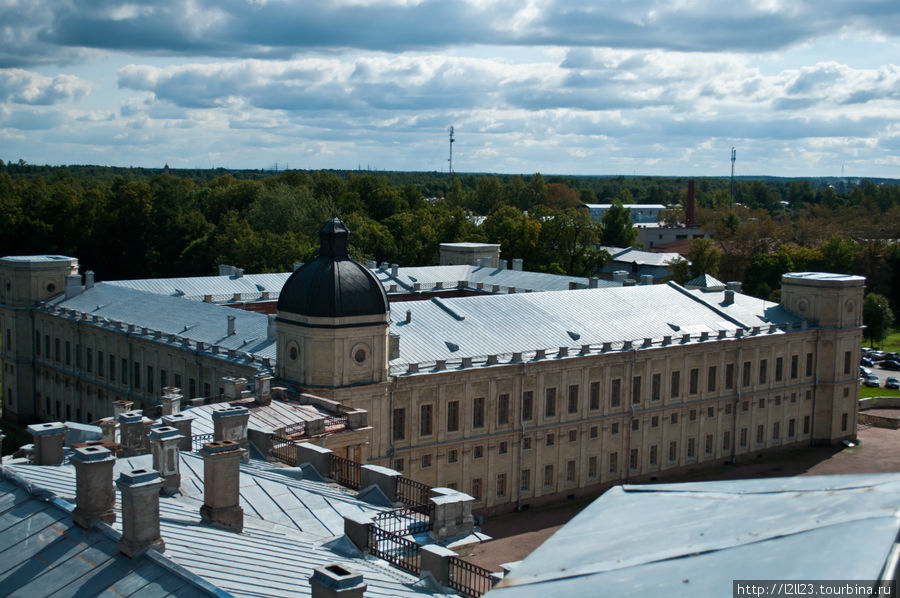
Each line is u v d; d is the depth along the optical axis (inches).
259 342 3681.1
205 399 2723.9
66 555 1130.0
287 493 1667.1
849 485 588.4
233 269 5388.8
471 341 3804.1
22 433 4872.0
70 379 4793.3
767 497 605.3
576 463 3988.7
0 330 5290.4
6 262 5123.0
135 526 1104.8
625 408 4119.1
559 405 3902.6
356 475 1831.9
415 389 3442.4
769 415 4741.6
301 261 7086.6
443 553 1339.8
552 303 4343.0
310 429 2336.4
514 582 567.8
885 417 5477.4
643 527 605.0
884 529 487.5
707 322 4586.6
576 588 528.4
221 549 1250.0
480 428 3678.6
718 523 571.5
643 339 4232.3
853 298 4960.6
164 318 4306.1
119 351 4382.4
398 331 3713.1
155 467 1551.4
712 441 4507.9
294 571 1236.5
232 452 1364.4
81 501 1178.0
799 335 4815.5
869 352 7426.2
